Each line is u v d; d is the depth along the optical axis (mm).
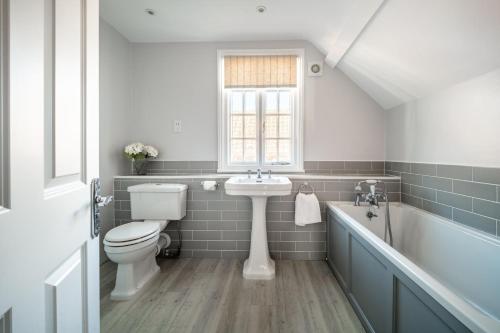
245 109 2916
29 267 549
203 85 2859
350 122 2795
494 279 1408
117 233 1892
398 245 2352
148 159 2877
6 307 484
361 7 1738
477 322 731
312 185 2533
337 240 2148
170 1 2137
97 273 884
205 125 2875
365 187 2545
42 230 596
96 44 876
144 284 1974
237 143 2928
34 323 564
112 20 2428
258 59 2809
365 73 2479
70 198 721
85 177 815
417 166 2232
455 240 1691
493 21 1224
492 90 1489
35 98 570
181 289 1976
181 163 2893
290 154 2910
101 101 2395
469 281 1570
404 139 2424
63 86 686
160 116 2885
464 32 1382
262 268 2178
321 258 2545
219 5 2186
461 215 1745
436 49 1617
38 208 580
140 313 1682
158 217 2361
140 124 2889
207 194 2562
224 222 2566
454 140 1800
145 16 2363
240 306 1757
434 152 2014
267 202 2551
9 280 492
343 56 2484
